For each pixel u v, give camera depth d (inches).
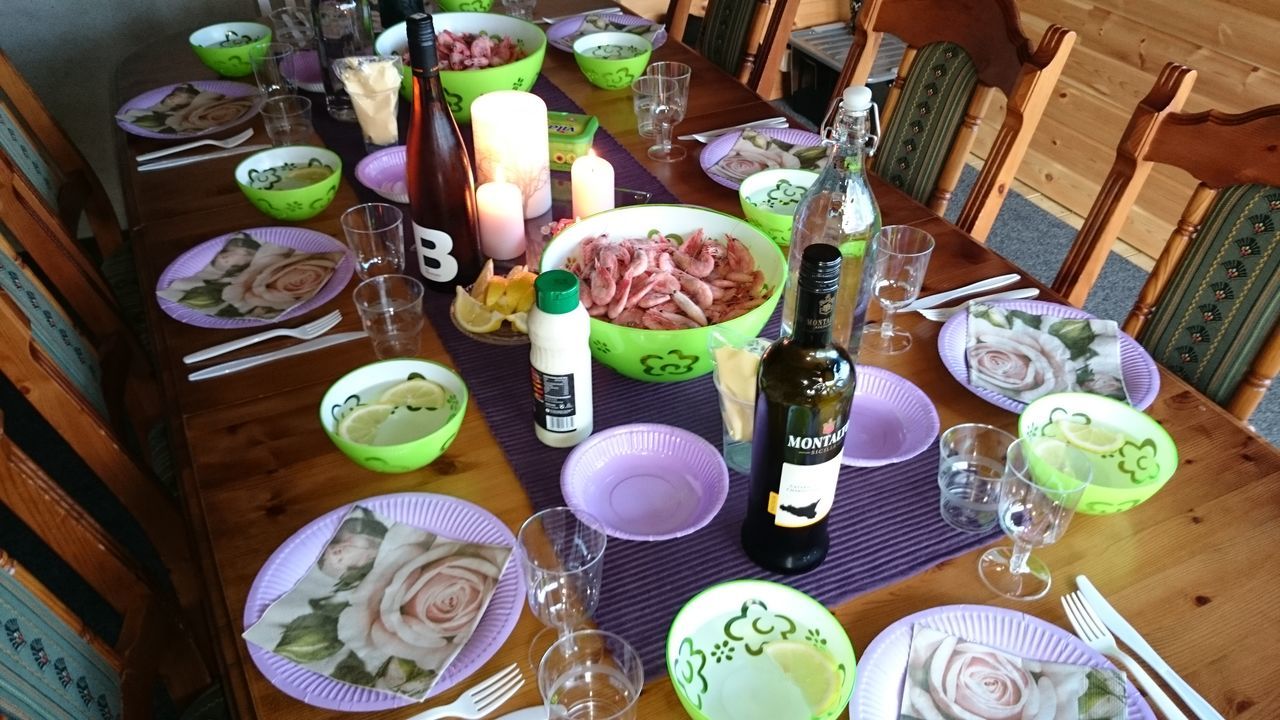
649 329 37.2
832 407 26.5
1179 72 44.6
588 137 54.7
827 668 26.4
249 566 31.0
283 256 47.5
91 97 103.2
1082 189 109.6
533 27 64.6
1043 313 42.6
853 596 29.7
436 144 42.1
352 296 44.8
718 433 36.8
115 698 33.7
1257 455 35.1
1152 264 101.3
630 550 31.4
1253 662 27.6
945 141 58.9
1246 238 42.4
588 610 28.6
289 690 26.4
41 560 69.0
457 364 40.5
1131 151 45.9
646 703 26.4
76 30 99.1
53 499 34.7
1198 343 44.7
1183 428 36.5
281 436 36.5
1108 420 35.0
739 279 39.3
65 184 63.7
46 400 39.0
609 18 75.8
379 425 35.4
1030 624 28.1
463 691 26.7
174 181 55.9
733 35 80.0
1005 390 38.1
